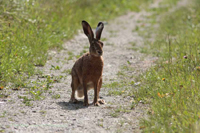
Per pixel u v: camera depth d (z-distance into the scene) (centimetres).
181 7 3108
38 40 1620
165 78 1136
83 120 858
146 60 1545
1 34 1523
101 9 2995
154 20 2655
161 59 1476
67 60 1537
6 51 1370
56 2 2269
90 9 2855
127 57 1620
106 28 2423
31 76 1255
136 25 2530
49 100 1018
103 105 988
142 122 825
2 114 879
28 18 1831
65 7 2347
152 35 2156
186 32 1928
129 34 2219
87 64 961
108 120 859
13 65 1274
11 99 1001
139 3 3431
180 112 841
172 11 3020
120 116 886
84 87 983
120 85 1179
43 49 1592
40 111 913
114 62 1534
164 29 2248
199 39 1623
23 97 1017
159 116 839
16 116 870
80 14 2531
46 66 1413
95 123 838
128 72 1359
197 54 1330
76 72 1006
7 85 1121
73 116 887
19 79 1168
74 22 2281
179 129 745
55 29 1941
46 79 1239
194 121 772
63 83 1204
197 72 1114
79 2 2781
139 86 1153
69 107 964
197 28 1970
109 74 1337
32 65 1343
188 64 1203
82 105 990
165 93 996
